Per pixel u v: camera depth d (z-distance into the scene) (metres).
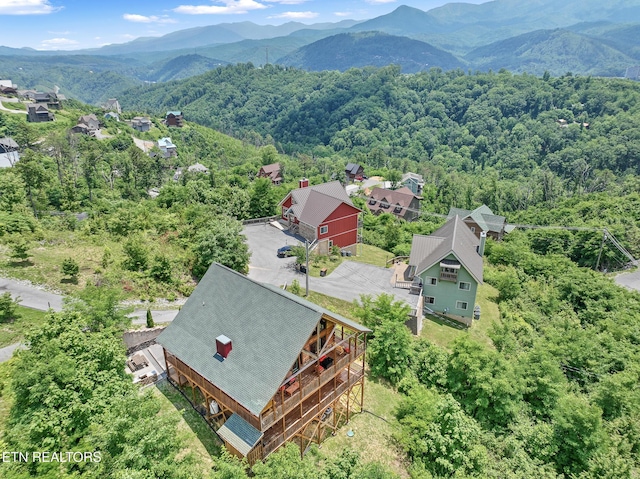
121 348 25.61
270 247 54.25
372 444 25.42
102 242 46.56
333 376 24.36
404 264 51.69
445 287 42.59
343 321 24.23
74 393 19.58
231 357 23.11
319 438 24.83
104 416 18.64
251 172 122.06
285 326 22.45
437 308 43.78
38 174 63.75
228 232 43.75
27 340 22.34
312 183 111.00
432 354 32.06
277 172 118.88
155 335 32.19
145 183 93.00
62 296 34.72
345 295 42.78
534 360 33.44
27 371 19.53
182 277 41.78
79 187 81.62
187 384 27.30
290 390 22.36
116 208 64.25
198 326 25.77
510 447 26.67
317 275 47.41
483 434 27.39
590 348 37.00
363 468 18.91
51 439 17.75
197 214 54.28
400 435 25.02
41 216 58.50
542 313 46.66
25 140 102.00
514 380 29.73
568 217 76.56
